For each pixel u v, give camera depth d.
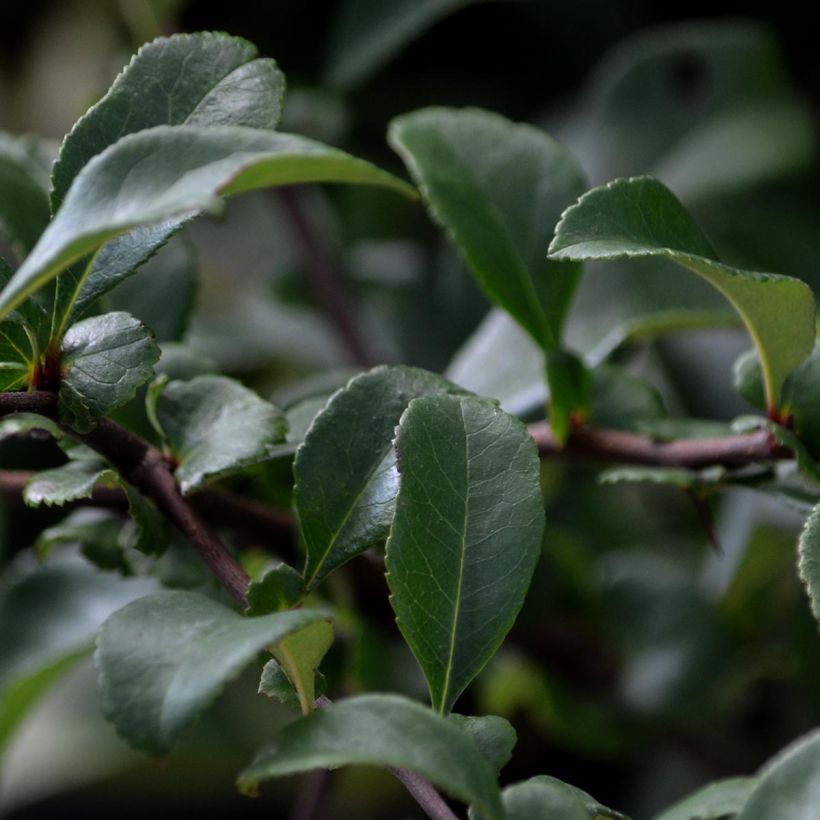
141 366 0.65
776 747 0.91
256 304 1.07
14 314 0.65
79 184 0.62
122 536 0.72
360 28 1.05
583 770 1.00
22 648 0.81
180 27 1.02
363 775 1.11
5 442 0.76
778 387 0.69
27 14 1.46
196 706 0.61
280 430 0.67
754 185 1.00
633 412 0.75
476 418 0.66
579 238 0.65
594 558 0.95
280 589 0.65
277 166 0.62
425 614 0.65
